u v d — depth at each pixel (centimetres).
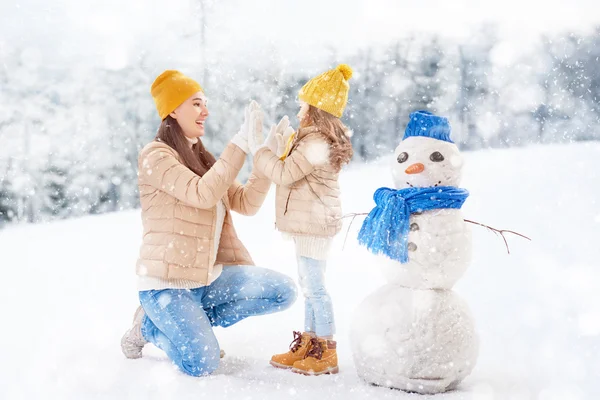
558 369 288
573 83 1554
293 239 313
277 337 363
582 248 534
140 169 310
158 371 290
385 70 1633
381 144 1605
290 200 310
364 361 270
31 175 1312
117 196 1354
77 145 1352
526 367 296
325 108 312
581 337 336
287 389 263
